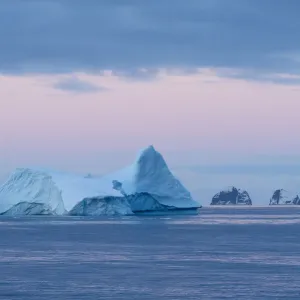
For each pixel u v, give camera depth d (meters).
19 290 197.75
